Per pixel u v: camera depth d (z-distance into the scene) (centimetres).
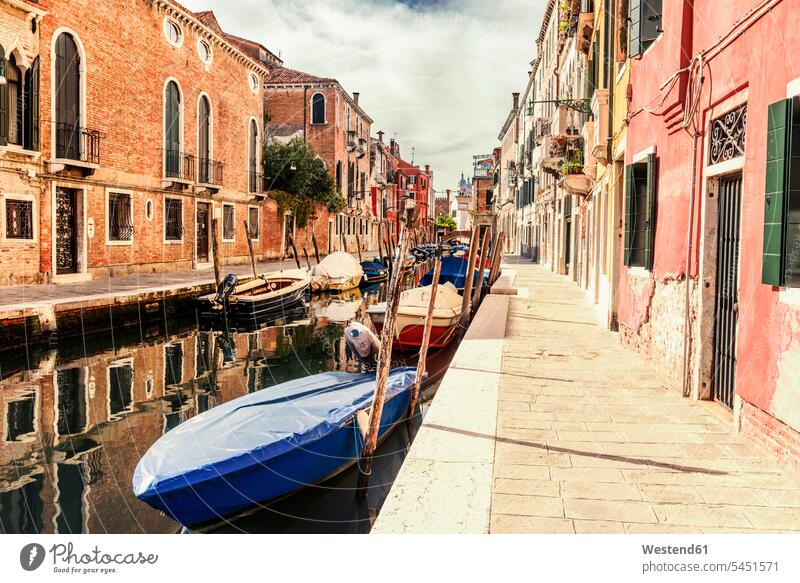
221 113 2488
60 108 1641
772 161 369
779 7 375
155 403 891
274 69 3459
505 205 4297
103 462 643
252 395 629
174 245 2169
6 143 1445
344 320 1756
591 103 1242
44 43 1559
